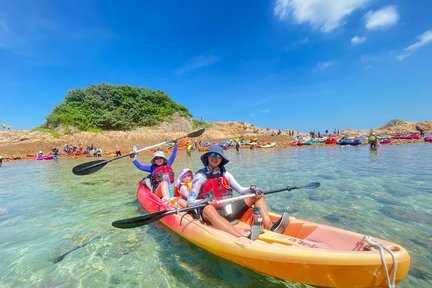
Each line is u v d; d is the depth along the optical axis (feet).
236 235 11.64
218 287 10.36
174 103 138.51
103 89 123.95
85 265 12.41
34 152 86.33
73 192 28.09
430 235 14.25
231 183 14.24
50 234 16.38
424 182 26.84
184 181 17.95
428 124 196.95
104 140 104.58
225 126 198.18
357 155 56.44
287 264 9.40
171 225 15.14
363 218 17.07
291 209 19.44
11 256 13.55
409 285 9.93
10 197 26.96
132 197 25.07
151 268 11.93
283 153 68.39
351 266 8.45
